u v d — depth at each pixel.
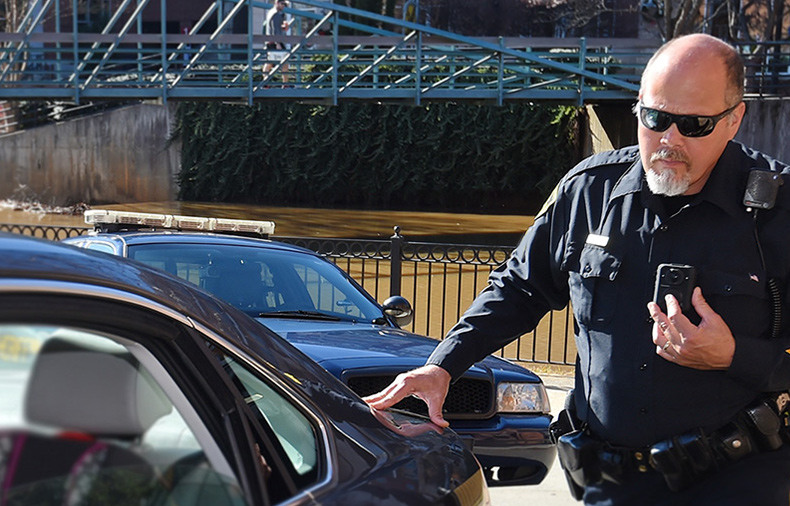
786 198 2.49
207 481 1.68
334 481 1.89
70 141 37.50
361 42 26.03
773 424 2.50
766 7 32.84
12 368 1.47
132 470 1.59
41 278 1.53
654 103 2.43
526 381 5.22
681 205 2.54
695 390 2.50
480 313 2.83
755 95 27.97
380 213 34.00
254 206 36.28
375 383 4.77
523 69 27.56
